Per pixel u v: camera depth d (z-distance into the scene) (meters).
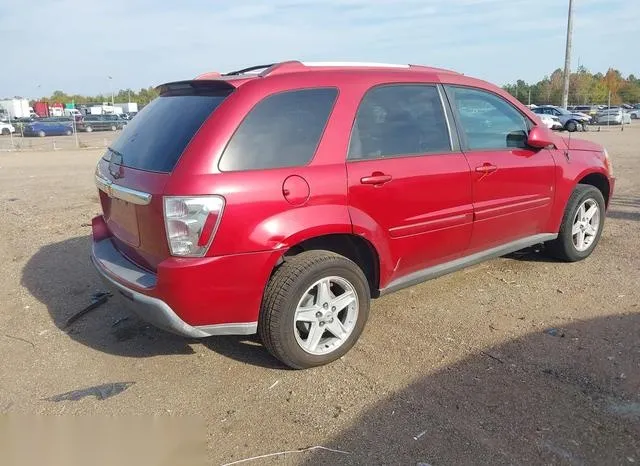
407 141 3.96
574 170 5.16
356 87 3.75
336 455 2.78
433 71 4.32
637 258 5.61
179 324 3.25
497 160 4.46
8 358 3.91
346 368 3.61
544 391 3.25
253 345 3.99
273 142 3.37
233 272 3.22
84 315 4.59
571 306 4.45
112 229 3.96
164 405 3.28
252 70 3.98
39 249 6.55
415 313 4.42
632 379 3.33
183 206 3.09
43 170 15.79
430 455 2.74
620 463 2.65
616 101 71.38
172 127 3.48
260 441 2.92
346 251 3.90
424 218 3.99
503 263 5.56
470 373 3.48
